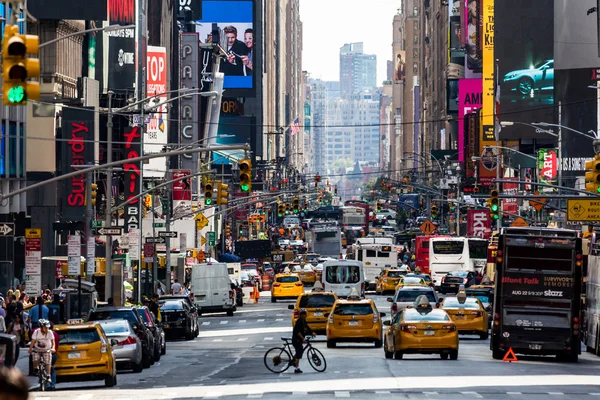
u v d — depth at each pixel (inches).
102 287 4658.0
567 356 2672.2
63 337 2137.1
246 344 3540.8
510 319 2647.6
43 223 5073.8
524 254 2630.4
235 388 2004.2
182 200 6614.2
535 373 2262.6
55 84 5241.1
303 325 2379.4
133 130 5182.1
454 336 2618.1
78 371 2116.1
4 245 4640.8
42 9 5211.6
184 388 2046.0
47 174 5088.6
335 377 2203.5
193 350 3334.2
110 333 2470.5
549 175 7214.6
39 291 3004.4
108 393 1973.4
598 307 2891.2
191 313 3907.5
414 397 1756.9
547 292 2628.0
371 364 2546.8
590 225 4702.3
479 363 2551.7
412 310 2696.9
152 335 2800.2
